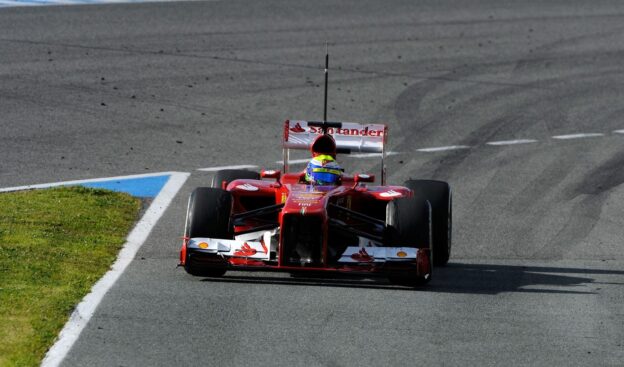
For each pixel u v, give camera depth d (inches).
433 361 1323.8
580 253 2041.1
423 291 1686.8
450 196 1929.1
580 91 3752.5
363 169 2733.8
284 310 1521.9
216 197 1708.9
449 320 1508.4
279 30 4473.4
